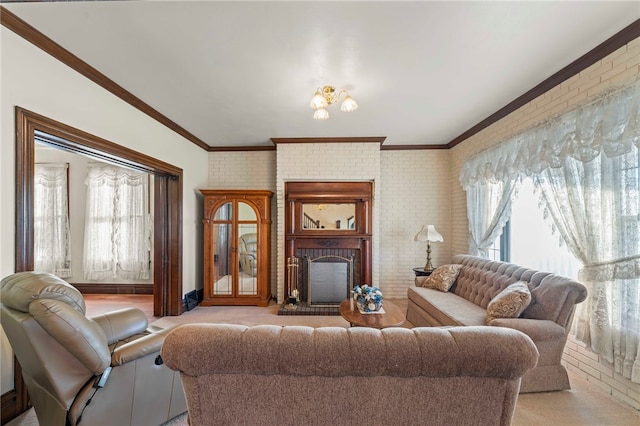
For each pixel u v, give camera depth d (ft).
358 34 6.39
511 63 7.66
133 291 16.52
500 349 3.34
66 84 7.19
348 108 8.28
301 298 14.58
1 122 5.81
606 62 6.88
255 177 16.22
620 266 6.44
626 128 6.18
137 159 9.96
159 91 9.20
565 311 6.95
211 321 12.24
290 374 3.44
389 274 15.98
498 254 12.17
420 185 15.93
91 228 16.40
